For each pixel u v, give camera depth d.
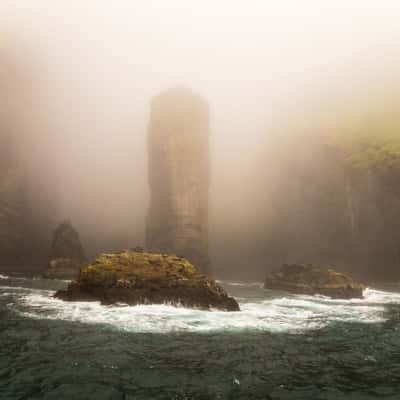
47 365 14.38
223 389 12.52
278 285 50.53
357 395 12.23
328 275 45.41
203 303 28.47
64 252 68.75
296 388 12.74
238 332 20.62
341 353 16.98
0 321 21.86
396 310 31.27
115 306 27.89
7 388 12.08
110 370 14.03
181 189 81.19
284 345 18.16
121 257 33.22
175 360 15.39
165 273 30.73
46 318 23.02
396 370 14.76
